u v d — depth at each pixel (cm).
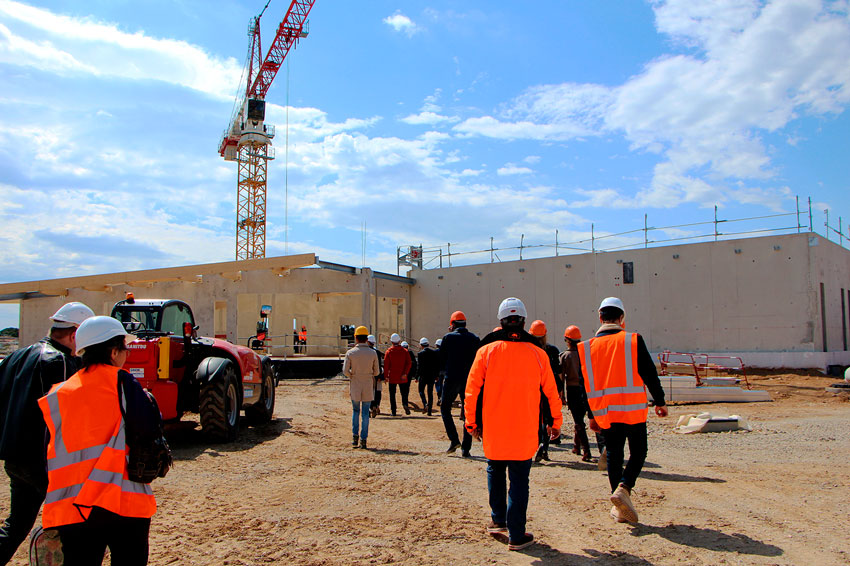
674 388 1600
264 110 6244
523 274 2664
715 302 2227
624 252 2420
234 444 945
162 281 2527
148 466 291
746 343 2162
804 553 429
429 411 1445
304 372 2316
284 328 3056
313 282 2509
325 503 586
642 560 419
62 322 383
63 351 384
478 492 630
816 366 2019
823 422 1202
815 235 2070
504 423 440
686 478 692
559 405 456
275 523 520
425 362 1445
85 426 288
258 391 1142
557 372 821
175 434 1037
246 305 3075
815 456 840
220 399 935
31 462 356
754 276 2166
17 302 2608
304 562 424
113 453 288
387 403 1702
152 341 890
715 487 642
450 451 860
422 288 2941
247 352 1101
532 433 442
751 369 2103
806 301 2073
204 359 1004
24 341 2597
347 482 679
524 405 440
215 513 552
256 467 762
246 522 523
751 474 714
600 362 528
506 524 465
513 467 443
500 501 468
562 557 428
